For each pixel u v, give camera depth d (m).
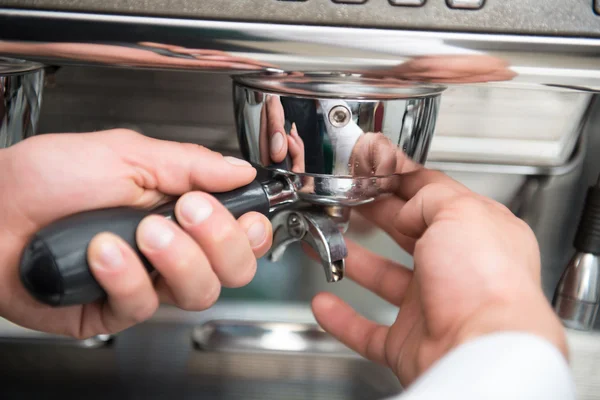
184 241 0.30
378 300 0.52
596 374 0.48
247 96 0.32
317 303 0.44
